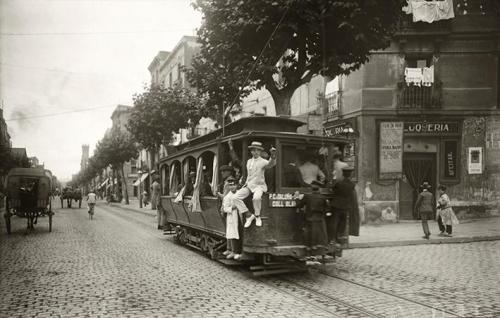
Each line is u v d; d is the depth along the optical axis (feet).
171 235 55.83
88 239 50.90
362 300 23.32
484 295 24.23
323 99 72.08
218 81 51.01
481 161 62.59
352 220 31.30
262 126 32.40
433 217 63.98
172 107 88.58
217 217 33.91
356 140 64.34
